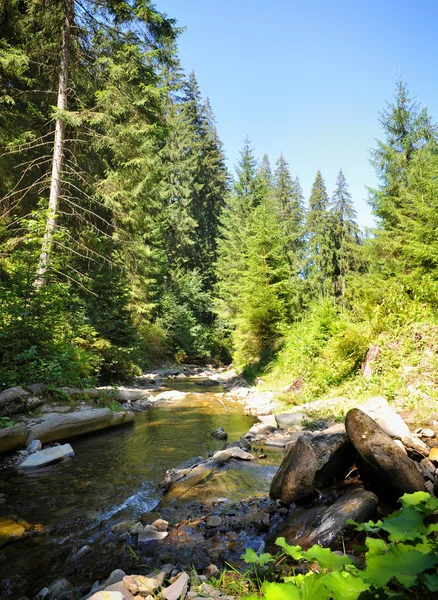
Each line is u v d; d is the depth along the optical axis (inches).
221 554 115.8
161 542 127.3
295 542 113.8
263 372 570.9
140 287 844.6
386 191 681.6
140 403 428.5
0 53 440.8
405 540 64.6
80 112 460.8
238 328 693.3
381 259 634.8
